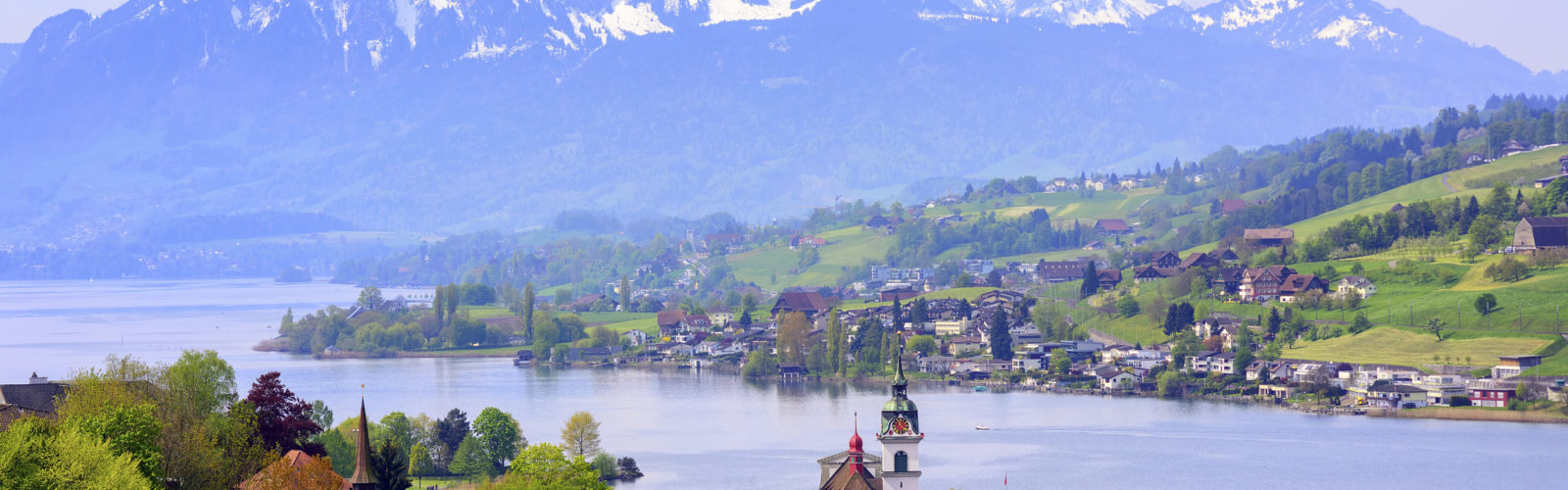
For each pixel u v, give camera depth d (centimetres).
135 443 18088
